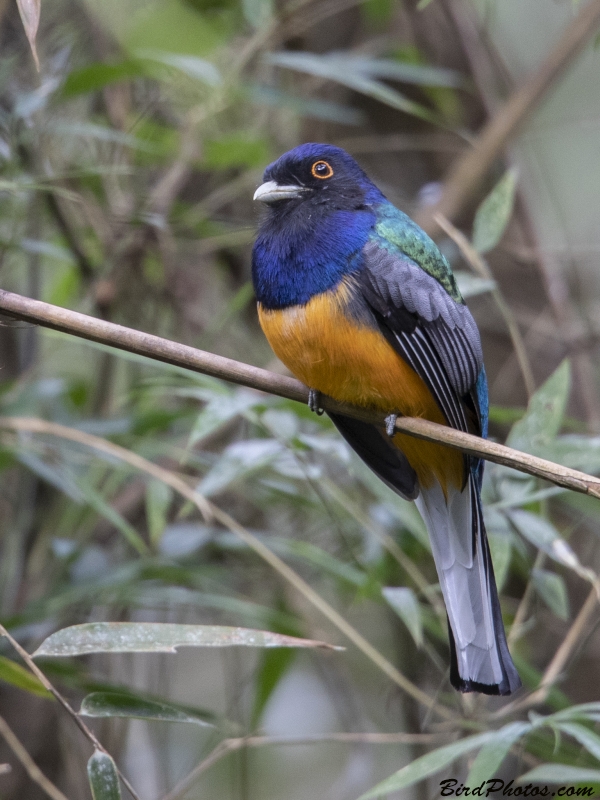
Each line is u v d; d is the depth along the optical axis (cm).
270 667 990
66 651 626
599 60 1431
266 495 1069
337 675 1103
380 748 1104
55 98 984
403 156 1270
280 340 801
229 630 643
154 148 1084
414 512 882
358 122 1137
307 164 861
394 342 791
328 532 1088
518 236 1206
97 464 984
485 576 796
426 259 845
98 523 1072
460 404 834
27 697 1005
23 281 1195
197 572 996
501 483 870
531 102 1159
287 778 1206
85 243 1149
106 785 604
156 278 1144
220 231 1165
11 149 941
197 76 1009
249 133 1194
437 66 1266
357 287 790
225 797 1105
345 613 1117
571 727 684
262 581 1088
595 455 838
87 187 1099
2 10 954
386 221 842
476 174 1155
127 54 1012
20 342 1116
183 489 842
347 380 797
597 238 1353
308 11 1162
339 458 878
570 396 1148
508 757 973
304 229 807
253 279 833
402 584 1021
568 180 1393
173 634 639
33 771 773
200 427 824
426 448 818
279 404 923
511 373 1162
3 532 1071
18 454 930
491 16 1302
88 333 676
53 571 1025
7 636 626
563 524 1098
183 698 1216
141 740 1108
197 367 699
